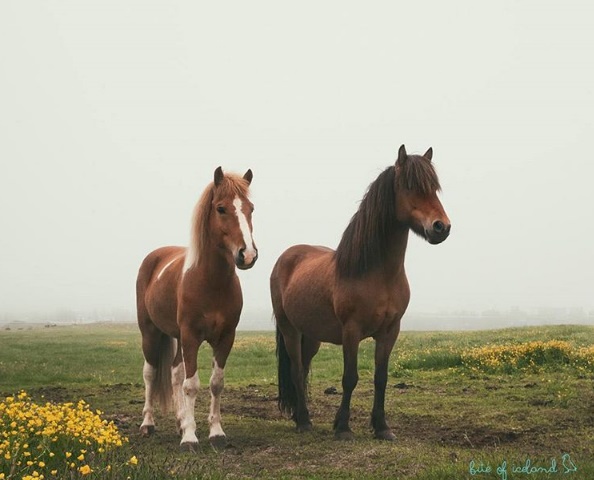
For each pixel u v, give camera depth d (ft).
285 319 33.12
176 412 30.73
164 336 32.58
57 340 96.94
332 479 22.48
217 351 28.71
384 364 29.09
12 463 19.97
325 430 31.19
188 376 27.89
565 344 49.55
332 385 45.19
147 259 33.71
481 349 52.65
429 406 36.09
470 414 33.63
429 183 27.45
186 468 23.35
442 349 58.54
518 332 73.15
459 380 44.57
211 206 27.86
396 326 29.12
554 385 39.96
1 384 49.08
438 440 28.35
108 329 145.07
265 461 25.20
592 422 31.17
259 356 66.54
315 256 32.58
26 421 23.22
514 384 42.09
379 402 28.99
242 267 26.78
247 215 27.37
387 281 28.30
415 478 21.77
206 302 27.84
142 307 32.73
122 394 42.91
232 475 23.02
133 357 69.00
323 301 29.91
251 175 29.86
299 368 32.42
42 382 50.47
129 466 21.30
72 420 23.20
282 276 33.37
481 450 25.93
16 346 81.61
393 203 28.12
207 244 27.73
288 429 31.73
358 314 28.17
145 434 30.71
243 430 31.45
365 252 27.91
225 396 42.06
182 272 28.76
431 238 27.30
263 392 43.60
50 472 20.52
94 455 21.86
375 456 25.18
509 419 32.12
